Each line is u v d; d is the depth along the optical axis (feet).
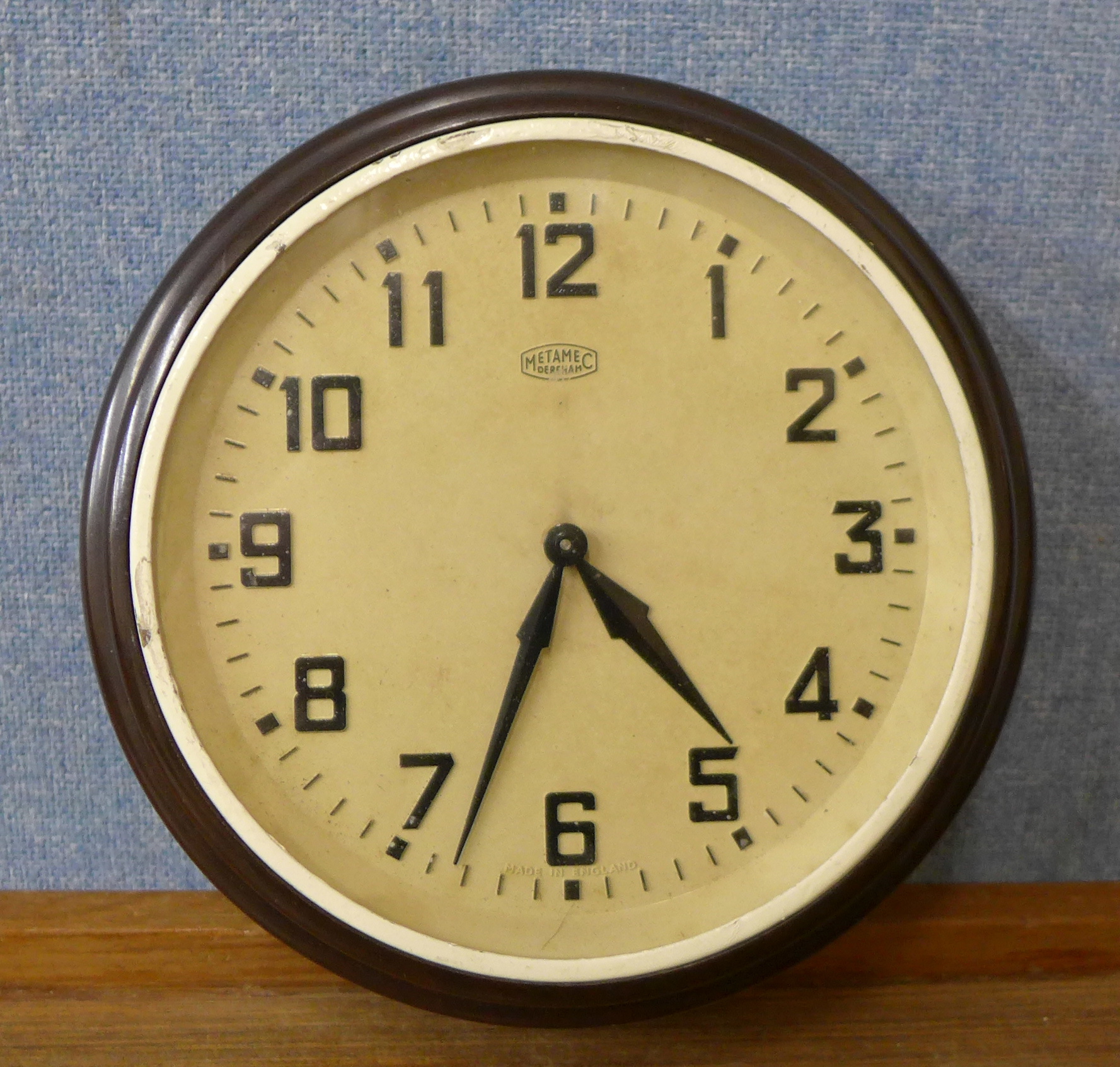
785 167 1.45
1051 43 1.63
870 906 1.48
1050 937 1.63
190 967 1.60
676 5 1.61
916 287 1.46
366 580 1.45
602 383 1.46
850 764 1.47
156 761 1.44
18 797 1.63
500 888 1.46
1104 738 1.67
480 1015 1.46
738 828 1.47
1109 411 1.65
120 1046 1.57
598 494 1.46
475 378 1.46
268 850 1.44
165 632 1.44
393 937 1.44
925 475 1.47
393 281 1.45
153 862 1.65
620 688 1.47
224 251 1.44
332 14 1.59
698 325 1.46
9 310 1.61
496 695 1.46
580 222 1.45
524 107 1.44
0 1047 1.57
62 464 1.62
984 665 1.46
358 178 1.43
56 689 1.63
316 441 1.45
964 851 1.66
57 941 1.60
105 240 1.61
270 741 1.45
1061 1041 1.58
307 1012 1.58
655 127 1.44
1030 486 1.49
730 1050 1.57
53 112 1.60
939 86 1.63
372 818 1.45
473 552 1.46
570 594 1.46
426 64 1.60
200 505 1.44
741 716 1.47
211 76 1.60
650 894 1.46
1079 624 1.66
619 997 1.45
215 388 1.44
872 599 1.47
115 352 1.61
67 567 1.62
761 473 1.47
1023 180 1.64
